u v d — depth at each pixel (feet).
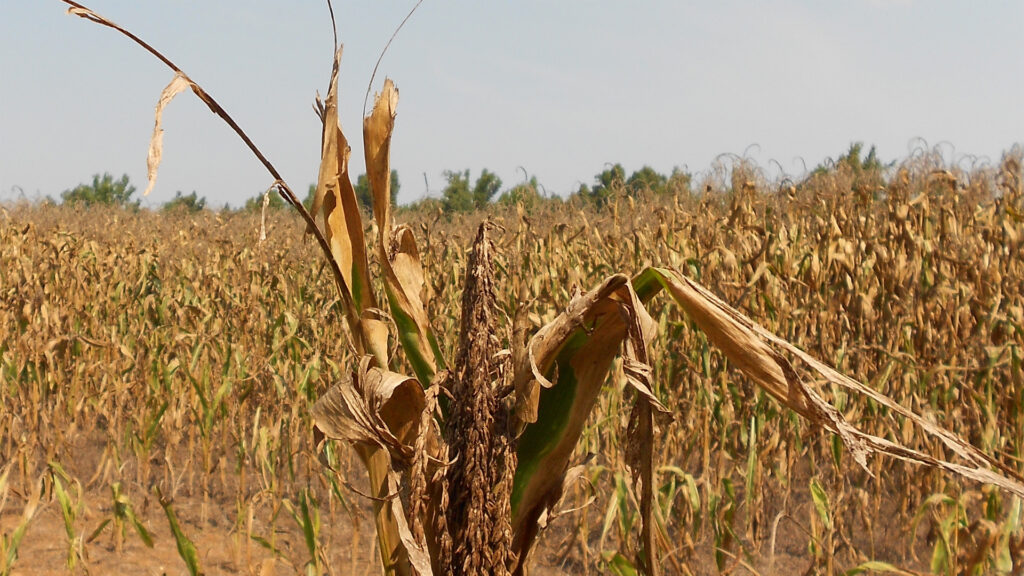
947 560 14.67
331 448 19.10
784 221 32.24
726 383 21.89
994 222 27.12
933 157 30.40
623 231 32.81
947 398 20.90
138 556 20.57
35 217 55.36
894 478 23.06
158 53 8.02
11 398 26.84
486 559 8.84
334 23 9.98
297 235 50.47
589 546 20.75
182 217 61.11
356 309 10.09
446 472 9.00
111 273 42.65
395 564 9.91
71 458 25.07
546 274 27.61
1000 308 22.95
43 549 20.75
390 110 10.30
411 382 9.42
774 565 19.93
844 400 20.47
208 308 36.14
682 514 18.69
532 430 9.61
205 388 27.86
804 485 23.94
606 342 9.36
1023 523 14.94
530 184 38.45
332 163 10.03
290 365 28.66
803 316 24.06
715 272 24.93
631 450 9.08
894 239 25.32
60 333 29.22
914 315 23.03
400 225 10.73
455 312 28.76
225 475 26.76
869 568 11.74
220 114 8.37
